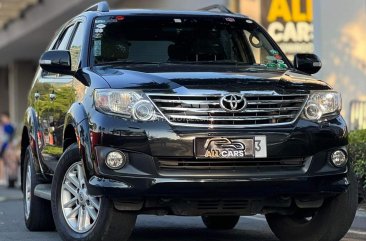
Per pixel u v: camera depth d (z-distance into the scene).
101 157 6.72
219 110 6.75
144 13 8.62
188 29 8.60
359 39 16.23
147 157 6.64
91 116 6.93
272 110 6.89
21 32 29.81
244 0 17.02
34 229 9.54
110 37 8.24
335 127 7.05
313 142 6.92
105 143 6.71
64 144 7.88
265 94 6.88
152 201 6.78
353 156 10.85
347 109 16.16
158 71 7.25
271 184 6.76
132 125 6.68
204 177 6.65
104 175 6.69
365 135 11.55
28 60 39.12
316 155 6.94
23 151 10.16
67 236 7.41
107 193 6.66
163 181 6.60
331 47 16.12
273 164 6.86
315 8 16.06
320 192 6.93
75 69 8.09
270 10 16.64
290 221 8.01
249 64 8.32
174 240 8.59
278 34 16.59
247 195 6.77
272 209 7.25
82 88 7.41
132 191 6.62
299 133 6.87
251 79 7.07
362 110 15.53
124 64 7.89
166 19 8.61
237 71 7.42
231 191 6.71
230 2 17.23
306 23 16.48
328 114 7.14
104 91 6.91
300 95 7.03
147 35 8.40
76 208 7.45
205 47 8.47
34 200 9.28
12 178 23.53
